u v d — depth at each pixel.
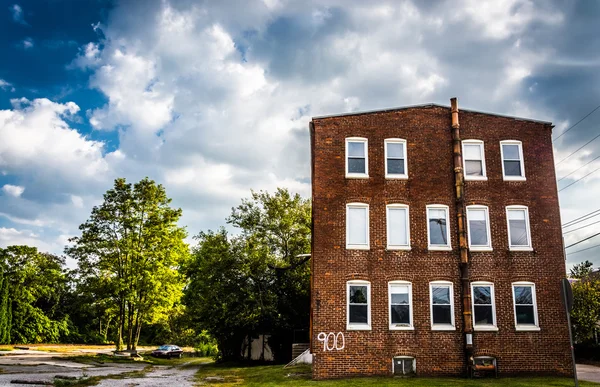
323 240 22.02
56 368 26.95
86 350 49.06
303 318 35.31
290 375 22.81
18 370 24.56
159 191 42.84
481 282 21.83
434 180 22.86
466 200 22.69
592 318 30.34
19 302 58.16
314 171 22.77
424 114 23.53
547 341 21.33
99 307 40.72
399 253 22.02
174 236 42.84
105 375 24.14
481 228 22.52
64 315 65.94
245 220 36.84
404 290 21.72
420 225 22.34
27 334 58.06
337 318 21.22
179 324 60.88
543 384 17.97
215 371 28.59
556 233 22.45
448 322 21.47
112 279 39.88
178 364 39.53
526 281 21.88
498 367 20.98
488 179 22.94
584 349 30.59
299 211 37.06
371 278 21.70
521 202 22.77
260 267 35.06
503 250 22.19
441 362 20.98
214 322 34.81
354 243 22.08
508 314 21.53
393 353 20.98
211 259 36.44
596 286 31.69
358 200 22.48
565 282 13.35
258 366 31.16
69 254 40.47
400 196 22.62
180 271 47.97
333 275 21.67
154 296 41.19
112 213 41.41
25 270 60.91
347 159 22.94
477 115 23.56
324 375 20.69
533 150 23.33
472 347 20.98
